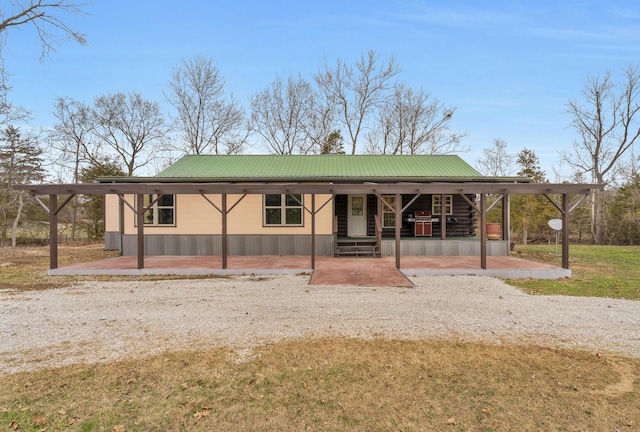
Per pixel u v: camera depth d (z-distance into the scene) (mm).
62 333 4453
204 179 11500
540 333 4453
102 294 6609
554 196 24391
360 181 11703
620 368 3473
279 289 6992
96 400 2885
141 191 8844
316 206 11773
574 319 5016
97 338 4281
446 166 13367
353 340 4199
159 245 11859
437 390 3035
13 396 2943
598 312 5379
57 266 9016
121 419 2625
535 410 2730
